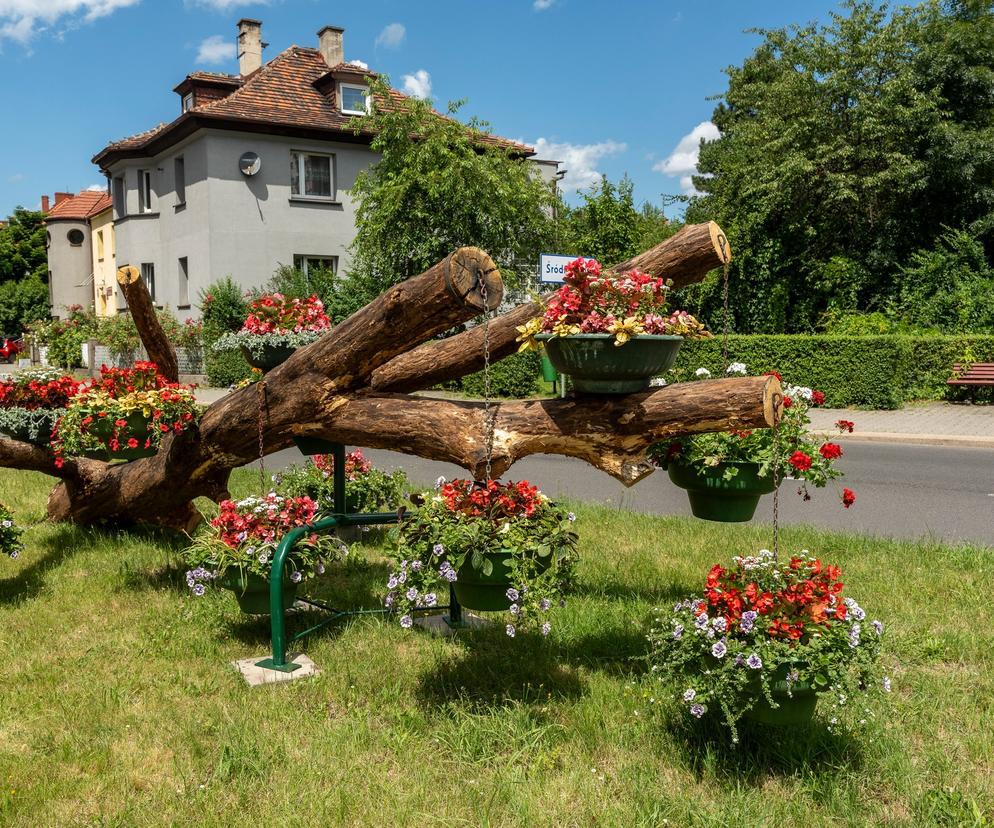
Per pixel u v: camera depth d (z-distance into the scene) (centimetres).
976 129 1916
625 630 446
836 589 309
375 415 443
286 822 278
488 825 276
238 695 379
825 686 289
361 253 2012
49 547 642
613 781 304
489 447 392
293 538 427
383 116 1930
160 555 615
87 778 307
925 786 299
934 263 1806
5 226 5312
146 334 627
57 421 538
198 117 2247
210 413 544
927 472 973
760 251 1878
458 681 393
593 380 358
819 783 300
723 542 625
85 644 445
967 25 1981
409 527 344
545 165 2867
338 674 402
